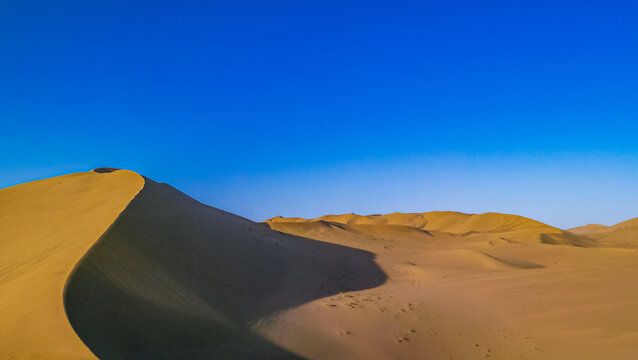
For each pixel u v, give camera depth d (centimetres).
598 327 948
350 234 4791
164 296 1027
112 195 1905
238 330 1030
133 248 1249
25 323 648
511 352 898
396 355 920
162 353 759
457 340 1005
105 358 575
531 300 1263
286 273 1844
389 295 1564
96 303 802
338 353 924
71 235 1281
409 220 10094
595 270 1546
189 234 1731
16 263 1123
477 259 2775
